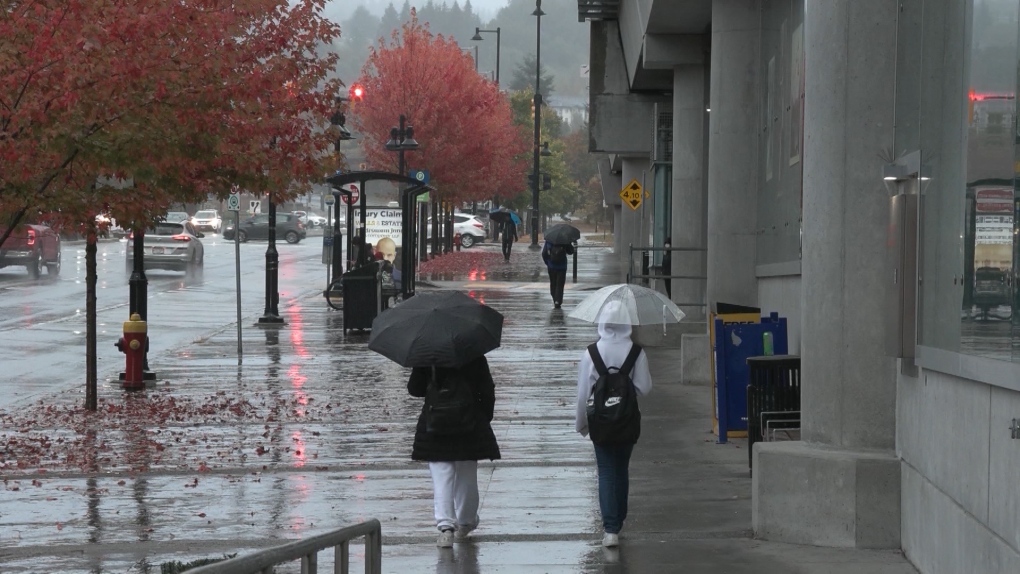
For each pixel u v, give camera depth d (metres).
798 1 17.88
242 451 15.83
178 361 26.25
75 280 49.38
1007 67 7.65
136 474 14.38
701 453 14.91
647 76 40.31
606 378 10.27
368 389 21.92
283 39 16.09
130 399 20.77
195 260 54.91
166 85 13.28
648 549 10.46
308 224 129.25
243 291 46.94
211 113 14.02
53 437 17.05
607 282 51.84
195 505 12.65
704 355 21.69
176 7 13.72
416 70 74.12
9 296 42.06
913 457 9.89
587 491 12.95
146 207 14.45
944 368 8.73
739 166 22.72
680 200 30.75
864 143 10.68
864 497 10.31
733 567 9.80
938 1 9.32
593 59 45.09
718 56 22.72
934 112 9.36
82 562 10.36
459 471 10.88
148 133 13.24
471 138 77.31
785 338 15.62
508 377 22.91
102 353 27.81
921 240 9.68
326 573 9.88
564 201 157.88
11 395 21.61
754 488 10.94
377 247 39.31
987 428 7.77
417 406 19.84
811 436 10.98
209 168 15.24
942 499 8.84
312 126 16.56
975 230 8.22
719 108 22.78
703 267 30.67
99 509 12.49
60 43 12.32
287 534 11.33
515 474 13.92
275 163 15.79
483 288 47.56
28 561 10.40
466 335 10.38
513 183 114.75
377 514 12.16
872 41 10.64
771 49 20.70
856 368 10.68
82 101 12.62
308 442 16.50
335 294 42.50
